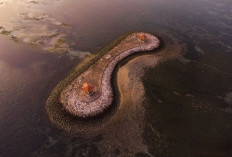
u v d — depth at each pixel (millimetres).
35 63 41469
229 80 39625
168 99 35156
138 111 32938
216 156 27219
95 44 48562
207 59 44781
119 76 39438
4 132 29266
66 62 42312
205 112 33219
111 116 32156
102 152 27406
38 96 34688
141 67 41781
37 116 31578
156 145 28359
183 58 44781
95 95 34875
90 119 31375
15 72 39031
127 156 27031
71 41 48812
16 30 51062
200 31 54844
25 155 26781
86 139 28875
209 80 39469
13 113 31859
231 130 30719
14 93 34969
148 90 36656
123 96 35438
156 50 46969
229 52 47125
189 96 35906
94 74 39406
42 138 28797
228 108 34094
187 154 27359
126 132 29938
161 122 31375
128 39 50438
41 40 48125
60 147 27812
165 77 39688
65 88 36156
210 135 29844
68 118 31344
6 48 44844
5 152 27000
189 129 30516
